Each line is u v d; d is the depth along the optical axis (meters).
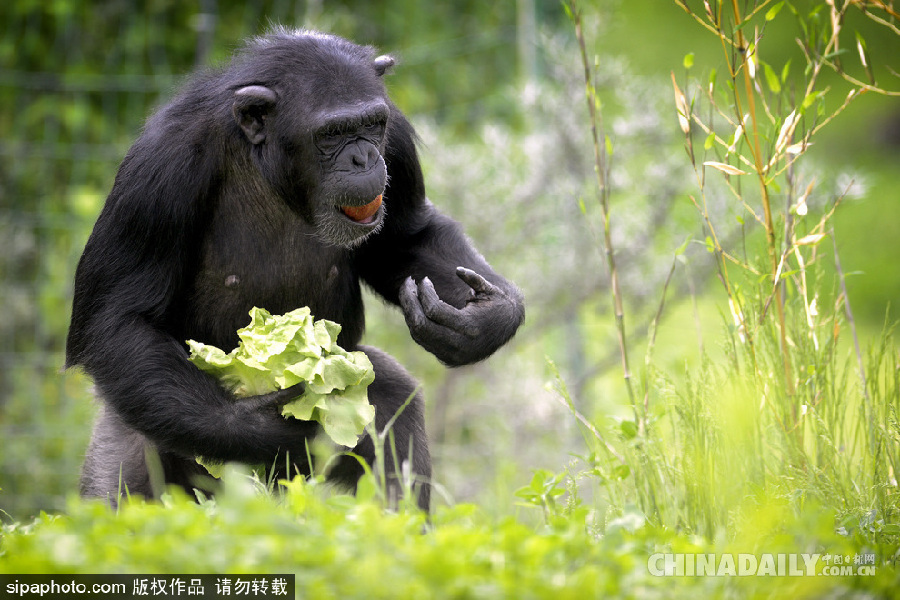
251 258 9.02
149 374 8.19
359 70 8.79
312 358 8.11
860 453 8.55
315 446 7.93
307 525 5.64
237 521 5.34
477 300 8.76
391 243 9.73
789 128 8.48
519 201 16.78
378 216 8.90
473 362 8.71
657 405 9.23
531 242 17.08
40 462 17.11
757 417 8.30
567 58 16.81
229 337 9.15
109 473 9.24
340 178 8.58
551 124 16.97
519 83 18.91
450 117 20.75
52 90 20.25
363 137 8.66
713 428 8.11
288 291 9.15
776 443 8.30
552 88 17.62
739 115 8.52
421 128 17.67
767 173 8.66
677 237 16.56
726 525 7.65
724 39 8.59
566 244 16.81
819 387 8.63
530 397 16.12
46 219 19.08
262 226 9.00
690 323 17.61
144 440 9.12
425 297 8.52
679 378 11.37
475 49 21.19
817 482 7.79
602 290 16.47
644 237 16.62
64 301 18.69
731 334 8.86
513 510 12.14
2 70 20.16
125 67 20.58
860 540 6.52
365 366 8.41
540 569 5.04
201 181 8.72
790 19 38.94
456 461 16.09
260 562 4.86
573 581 4.83
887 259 31.38
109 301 8.49
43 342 18.31
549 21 18.09
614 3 19.48
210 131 8.80
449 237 9.70
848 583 5.73
